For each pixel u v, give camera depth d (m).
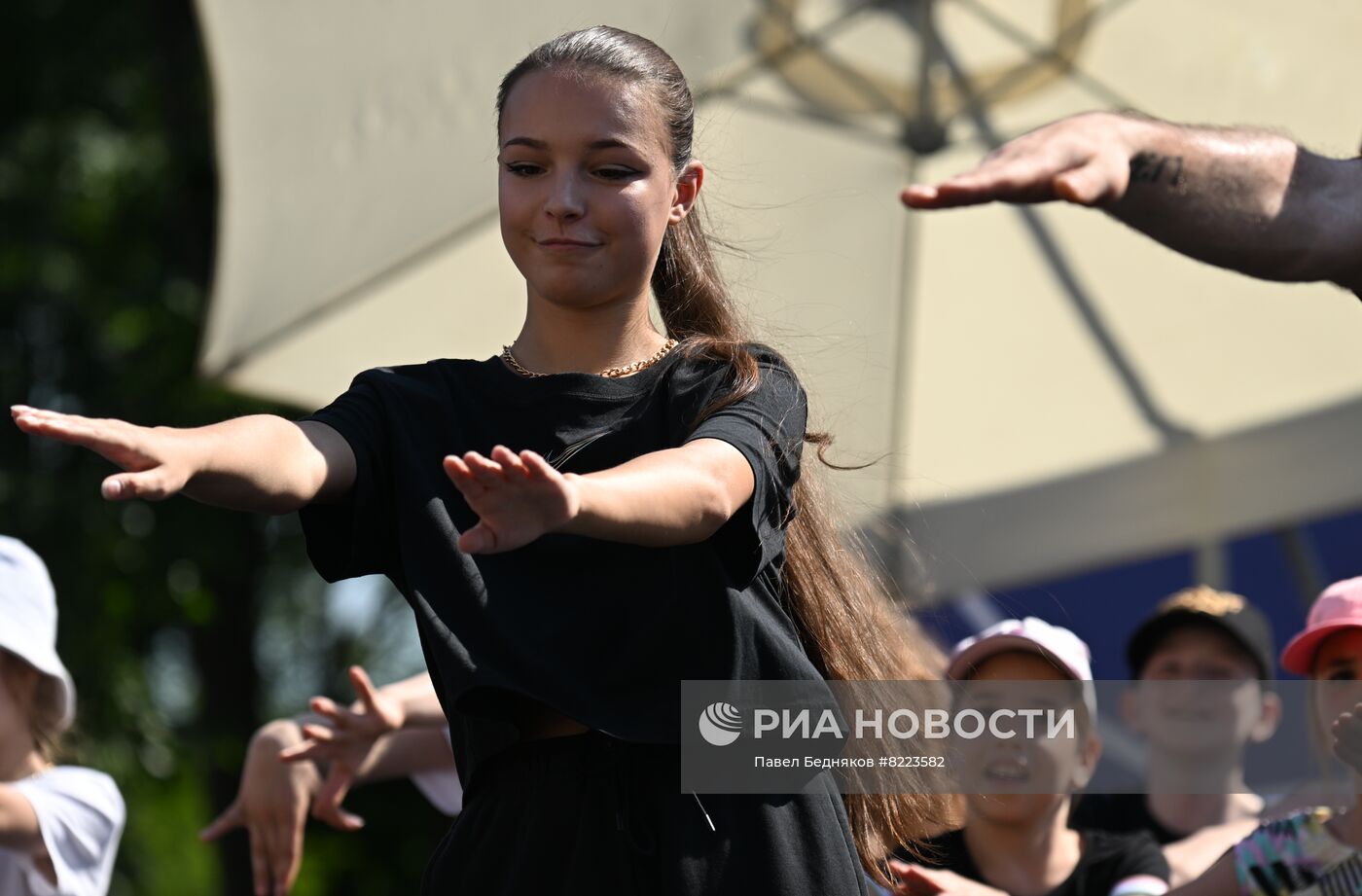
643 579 6.43
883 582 8.21
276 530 35.00
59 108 35.16
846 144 17.28
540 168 6.62
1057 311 19.30
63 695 11.98
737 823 6.40
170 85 33.59
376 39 17.31
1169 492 19.53
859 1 16.86
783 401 6.59
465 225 16.92
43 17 34.47
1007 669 10.11
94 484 31.95
